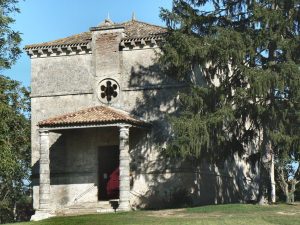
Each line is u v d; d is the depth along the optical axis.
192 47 31.59
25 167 55.09
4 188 59.97
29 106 42.75
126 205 34.44
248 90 30.61
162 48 33.28
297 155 31.48
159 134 36.97
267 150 33.06
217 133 31.80
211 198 38.00
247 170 44.44
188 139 30.97
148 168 36.84
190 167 35.97
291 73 29.89
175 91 36.91
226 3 33.62
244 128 33.09
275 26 31.36
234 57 30.80
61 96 39.56
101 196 38.78
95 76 39.00
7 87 36.91
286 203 34.09
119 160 35.72
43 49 39.88
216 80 37.44
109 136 38.25
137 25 40.97
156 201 36.31
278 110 31.09
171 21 33.09
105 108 37.28
